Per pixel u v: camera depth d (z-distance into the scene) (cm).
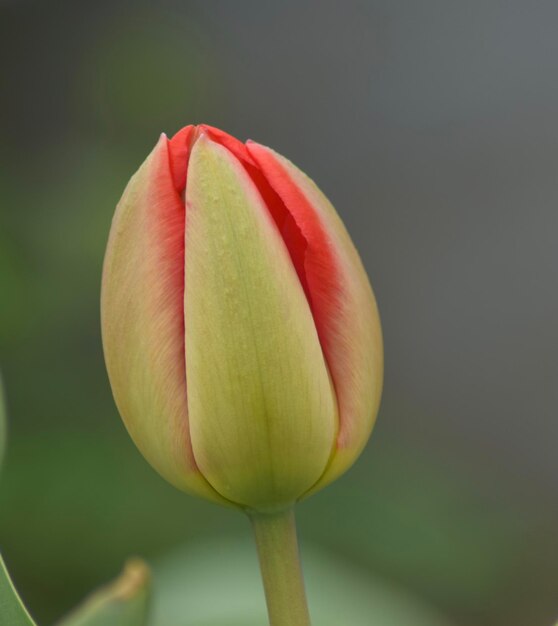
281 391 39
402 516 113
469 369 161
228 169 39
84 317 112
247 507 40
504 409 158
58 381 109
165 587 52
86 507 106
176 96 134
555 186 164
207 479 40
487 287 163
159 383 39
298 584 41
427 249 166
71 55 162
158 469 40
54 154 132
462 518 115
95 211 116
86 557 105
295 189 39
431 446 157
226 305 39
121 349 40
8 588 40
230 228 39
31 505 105
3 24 164
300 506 111
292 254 40
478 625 115
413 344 163
